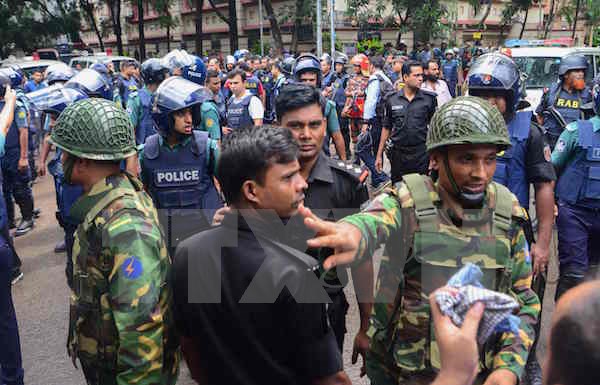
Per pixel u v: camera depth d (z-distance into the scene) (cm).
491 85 260
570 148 324
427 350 160
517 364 151
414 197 162
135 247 176
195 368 160
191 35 4234
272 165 145
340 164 236
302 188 150
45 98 368
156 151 296
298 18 2633
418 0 2420
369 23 2766
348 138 998
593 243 336
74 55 2825
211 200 302
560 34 3456
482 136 150
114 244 176
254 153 145
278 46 2558
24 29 3209
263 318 141
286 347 142
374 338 180
